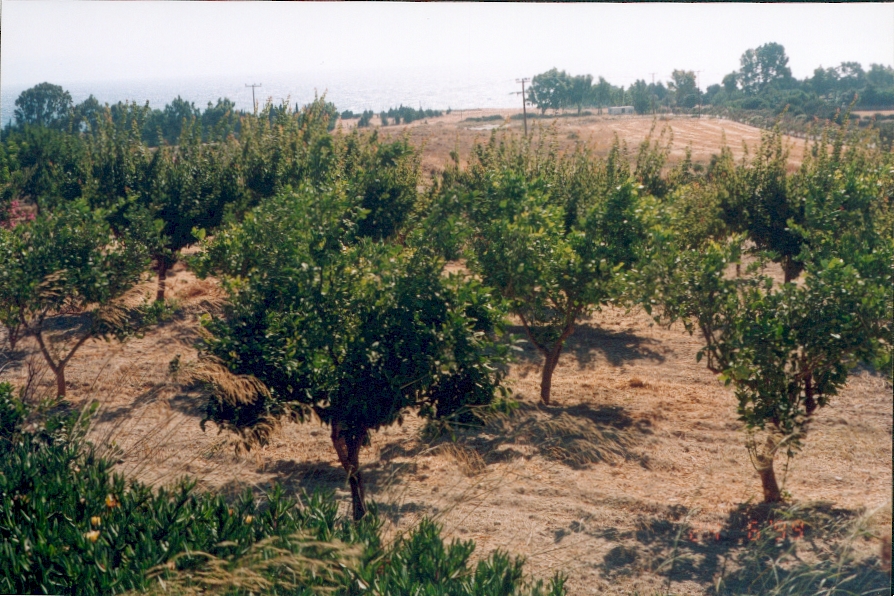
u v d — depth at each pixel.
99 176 16.91
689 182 20.08
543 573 5.63
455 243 7.18
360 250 7.06
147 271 11.27
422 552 3.89
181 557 3.68
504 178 11.15
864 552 5.31
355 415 6.46
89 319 14.86
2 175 18.20
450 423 6.29
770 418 7.23
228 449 8.33
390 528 4.50
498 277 10.22
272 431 6.59
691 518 6.99
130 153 17.20
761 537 6.15
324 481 7.95
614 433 9.24
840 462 8.47
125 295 11.12
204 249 11.62
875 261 7.64
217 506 4.25
